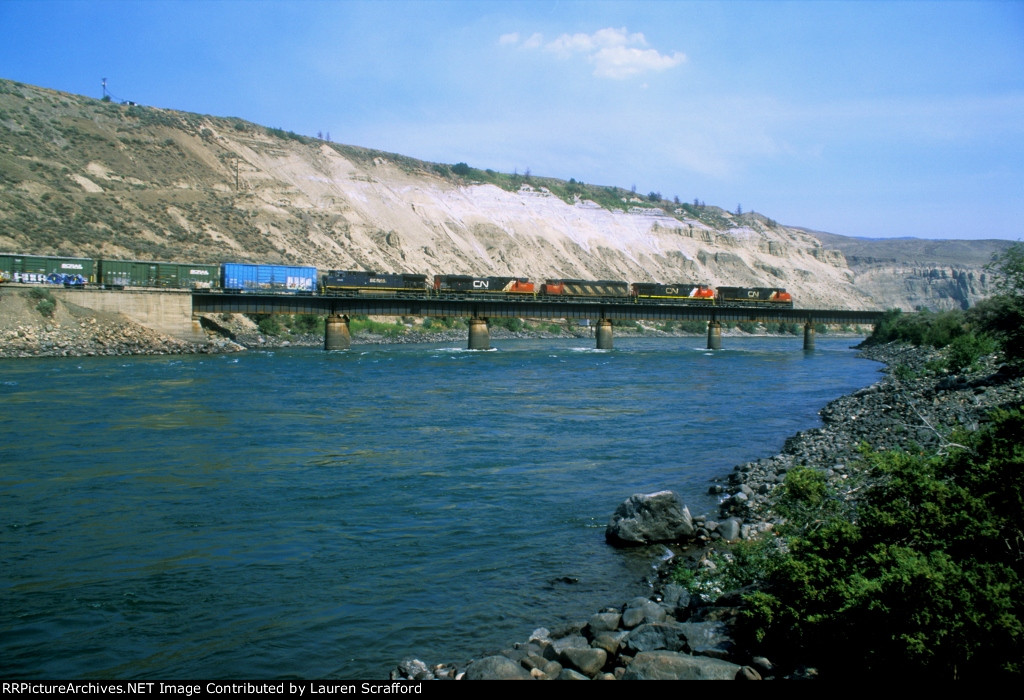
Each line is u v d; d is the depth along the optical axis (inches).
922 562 398.6
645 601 538.3
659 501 742.5
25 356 2497.5
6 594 602.5
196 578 641.0
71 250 3804.1
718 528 755.4
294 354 3085.6
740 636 458.0
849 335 7386.8
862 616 399.5
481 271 6678.2
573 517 829.2
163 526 783.1
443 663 486.0
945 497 461.7
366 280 3666.3
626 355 3563.0
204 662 491.5
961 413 1111.0
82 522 792.9
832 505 620.4
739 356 3612.2
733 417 1566.2
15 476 980.6
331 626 548.1
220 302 3142.2
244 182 5969.5
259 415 1512.1
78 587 618.5
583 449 1210.0
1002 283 1641.2
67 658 496.7
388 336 4379.9
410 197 7288.4
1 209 3853.3
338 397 1811.0
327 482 976.3
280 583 631.8
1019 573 416.2
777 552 557.9
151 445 1191.6
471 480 995.9
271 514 831.1
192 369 2333.9
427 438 1295.5
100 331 2775.6
